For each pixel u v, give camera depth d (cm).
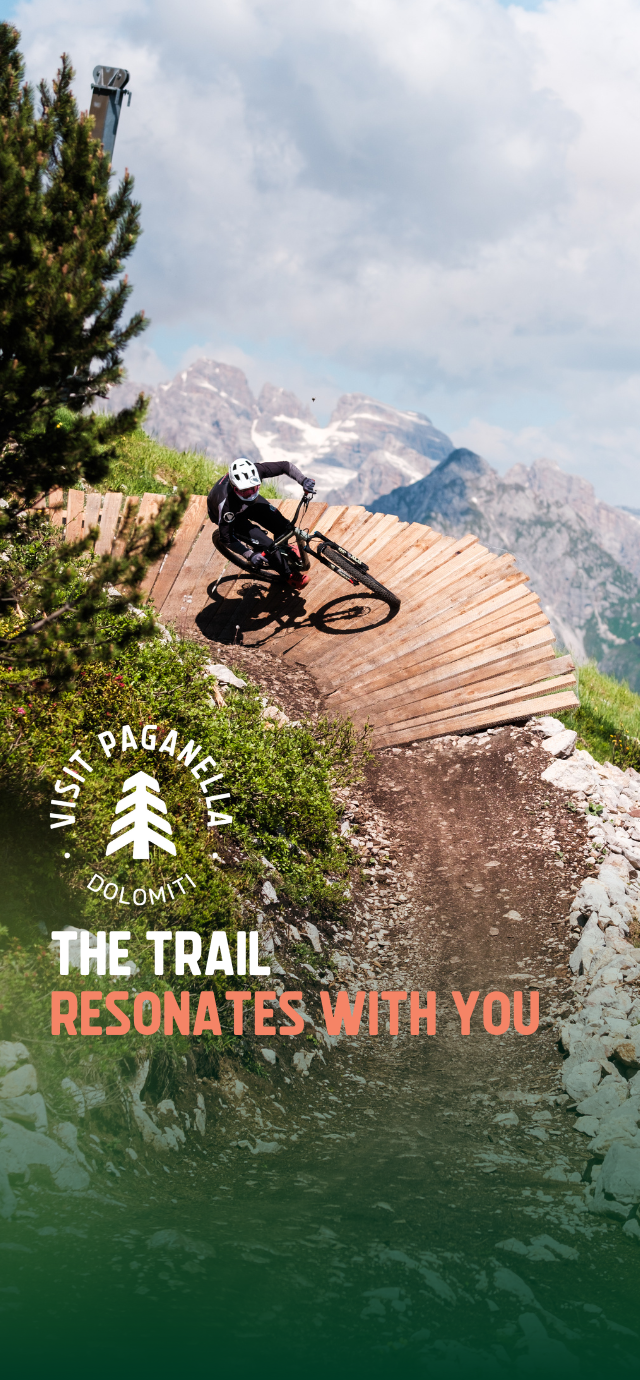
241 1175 371
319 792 787
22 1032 366
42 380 382
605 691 1568
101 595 435
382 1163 395
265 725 862
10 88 406
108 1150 349
